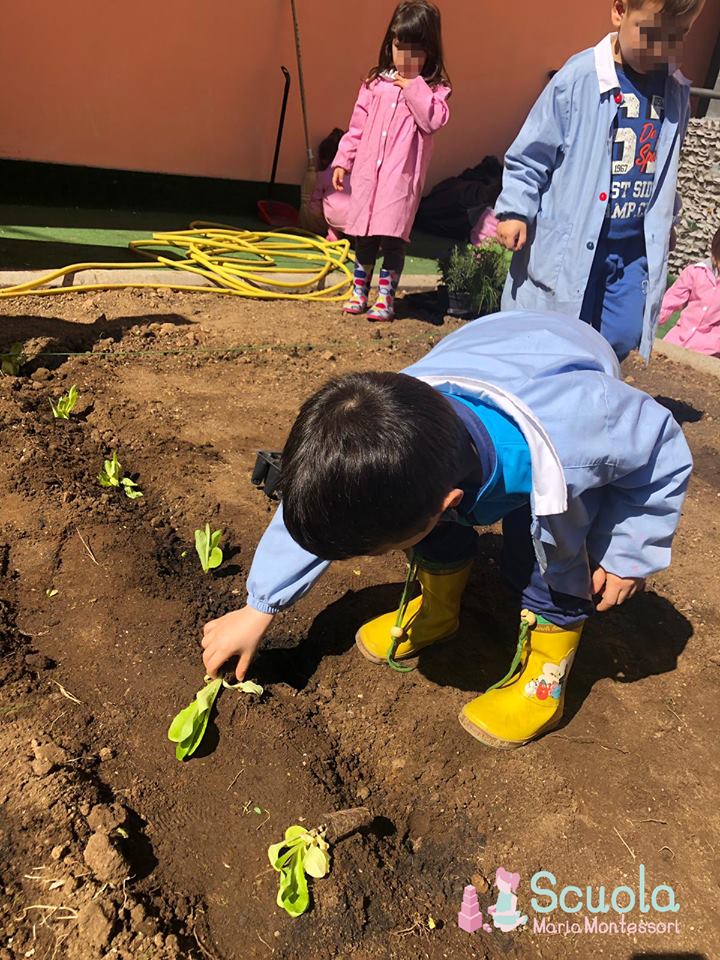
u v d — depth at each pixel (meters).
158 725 2.02
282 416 3.73
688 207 8.30
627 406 1.80
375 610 2.59
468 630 2.59
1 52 6.27
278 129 7.61
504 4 8.49
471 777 2.09
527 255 3.75
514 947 1.72
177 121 7.17
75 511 2.70
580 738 2.22
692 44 9.90
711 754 2.22
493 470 1.70
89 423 3.41
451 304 5.73
